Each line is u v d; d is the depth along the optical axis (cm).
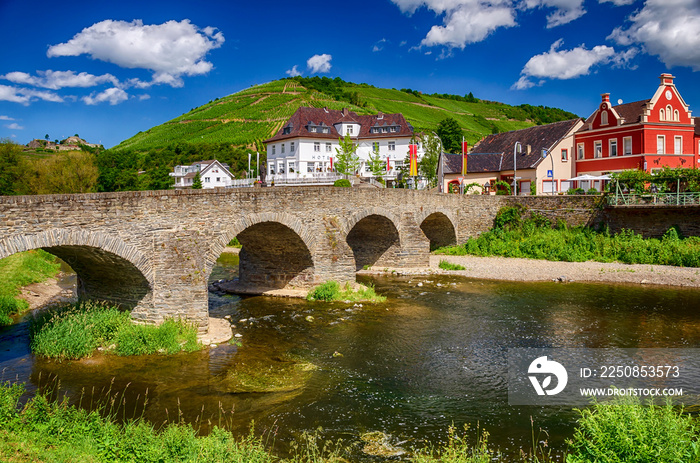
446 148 9606
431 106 15250
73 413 1244
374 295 2920
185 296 2088
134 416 1365
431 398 1527
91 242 1786
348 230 3241
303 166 7481
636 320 2395
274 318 2452
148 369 1738
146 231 2002
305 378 1681
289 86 16088
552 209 4569
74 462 974
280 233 2919
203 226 2233
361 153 7906
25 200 1590
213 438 1180
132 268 1992
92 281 2261
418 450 1220
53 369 1714
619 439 998
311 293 2884
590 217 4372
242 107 14475
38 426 1151
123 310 2172
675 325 2297
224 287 3180
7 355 1839
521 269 3803
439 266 3975
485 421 1379
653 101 4697
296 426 1338
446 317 2480
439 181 6272
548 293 3050
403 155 7825
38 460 960
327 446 1232
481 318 2459
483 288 3225
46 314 2133
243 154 10938
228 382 1634
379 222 3875
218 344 2028
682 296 2916
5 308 2366
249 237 3019
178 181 9812
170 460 1055
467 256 4416
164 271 2055
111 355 1872
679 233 3916
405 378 1691
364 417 1398
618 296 2941
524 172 5538
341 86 17200
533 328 2277
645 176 4150
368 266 4078
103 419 1309
